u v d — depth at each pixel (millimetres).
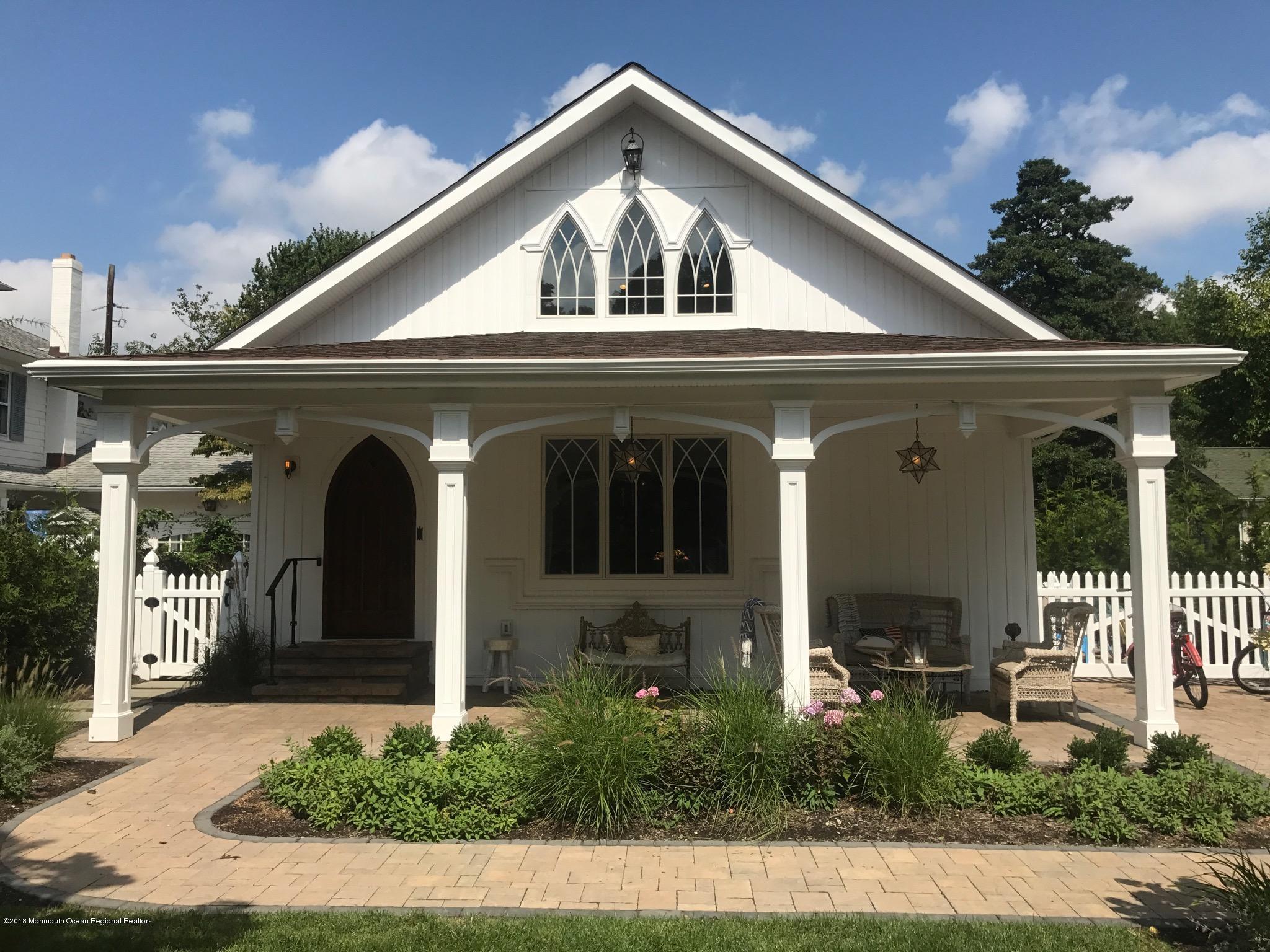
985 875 5238
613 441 11742
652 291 11133
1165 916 4645
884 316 10781
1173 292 38438
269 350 9289
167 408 9469
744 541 11609
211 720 9586
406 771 6293
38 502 20609
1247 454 23953
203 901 4852
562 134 10891
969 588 11469
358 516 12023
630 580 11617
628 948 4230
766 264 10992
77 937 4332
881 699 7117
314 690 10703
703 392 8547
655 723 6496
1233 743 8672
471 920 4562
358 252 10680
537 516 11703
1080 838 5875
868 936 4363
